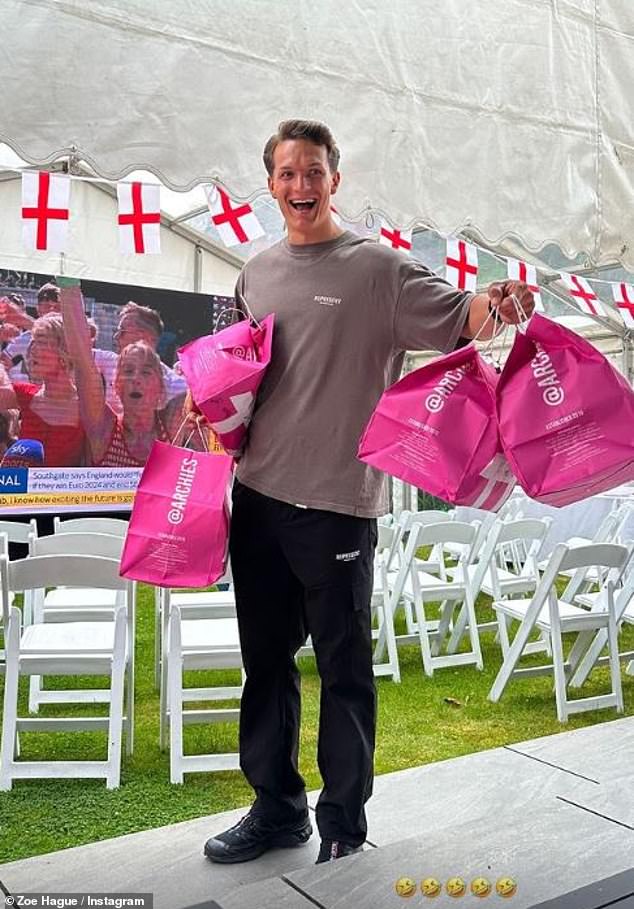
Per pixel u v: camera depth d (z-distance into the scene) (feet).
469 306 6.19
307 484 6.69
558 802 8.99
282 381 6.78
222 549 6.63
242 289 7.26
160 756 10.94
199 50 6.01
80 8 5.62
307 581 6.84
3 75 5.43
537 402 5.32
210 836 8.32
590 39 7.71
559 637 12.59
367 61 6.63
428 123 6.89
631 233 8.02
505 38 7.23
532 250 7.42
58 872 7.55
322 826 6.92
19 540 15.72
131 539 6.61
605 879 5.24
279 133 6.31
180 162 5.97
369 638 7.02
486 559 15.70
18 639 9.93
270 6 6.26
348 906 5.65
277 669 7.50
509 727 12.18
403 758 10.91
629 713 12.90
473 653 15.35
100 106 5.70
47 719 10.16
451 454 5.57
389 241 10.43
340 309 6.58
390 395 5.79
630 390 5.32
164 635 11.11
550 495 5.24
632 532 19.26
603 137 7.79
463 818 8.77
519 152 7.30
